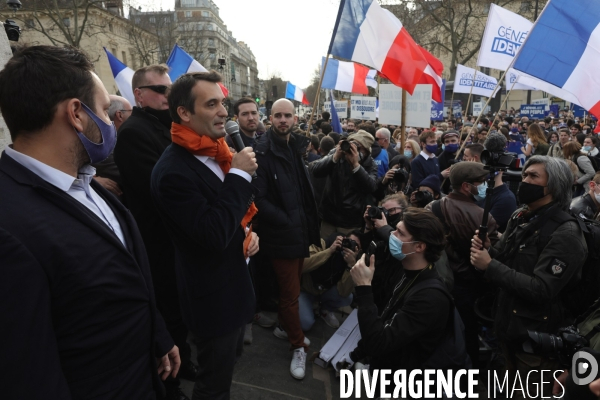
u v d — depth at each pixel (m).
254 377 2.87
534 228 2.27
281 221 2.84
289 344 3.33
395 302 2.25
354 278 2.20
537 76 4.37
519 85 9.22
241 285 1.95
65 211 1.07
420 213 2.15
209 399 1.96
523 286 2.15
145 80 2.39
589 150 8.25
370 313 2.10
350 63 9.33
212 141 1.79
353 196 3.95
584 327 1.91
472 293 2.87
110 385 1.14
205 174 1.80
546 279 2.11
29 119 1.06
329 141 5.68
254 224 3.03
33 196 1.03
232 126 2.09
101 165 2.69
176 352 1.55
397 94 6.25
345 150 3.71
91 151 1.17
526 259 2.26
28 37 32.16
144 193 2.29
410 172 5.52
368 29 4.98
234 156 1.79
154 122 2.39
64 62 1.09
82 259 1.06
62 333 1.04
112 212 1.32
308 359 3.17
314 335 3.56
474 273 2.81
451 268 2.88
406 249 2.16
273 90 23.64
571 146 6.54
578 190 6.61
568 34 4.21
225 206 1.69
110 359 1.14
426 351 2.14
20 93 1.05
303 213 2.98
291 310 2.97
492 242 2.90
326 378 2.96
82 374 1.08
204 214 1.68
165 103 2.43
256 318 3.58
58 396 0.98
